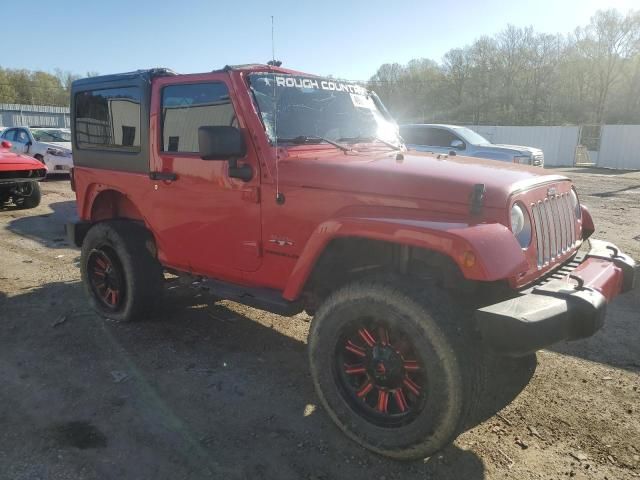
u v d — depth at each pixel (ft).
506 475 8.96
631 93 164.35
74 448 9.41
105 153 14.65
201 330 14.74
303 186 10.33
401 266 9.60
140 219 15.21
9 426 10.03
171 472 8.85
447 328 8.36
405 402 9.27
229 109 11.39
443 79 180.45
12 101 213.05
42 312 15.81
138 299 14.46
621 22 161.99
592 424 10.43
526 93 177.68
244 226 11.37
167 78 12.63
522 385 11.85
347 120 13.07
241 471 8.91
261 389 11.63
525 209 9.60
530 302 8.67
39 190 34.35
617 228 29.94
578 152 86.58
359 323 9.39
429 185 9.23
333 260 10.17
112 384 11.69
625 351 13.67
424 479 8.82
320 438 9.88
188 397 11.23
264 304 11.14
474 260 8.09
